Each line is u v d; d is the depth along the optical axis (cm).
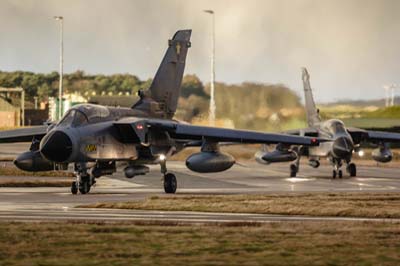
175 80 11900
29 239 5775
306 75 16262
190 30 12088
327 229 6341
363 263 4959
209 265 4891
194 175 14412
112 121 10394
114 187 11625
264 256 5169
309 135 14788
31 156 10631
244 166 17400
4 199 9181
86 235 5975
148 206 8212
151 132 10681
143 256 5169
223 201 8762
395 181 13512
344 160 14662
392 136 15325
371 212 7775
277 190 11275
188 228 6372
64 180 12119
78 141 9781
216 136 10688
